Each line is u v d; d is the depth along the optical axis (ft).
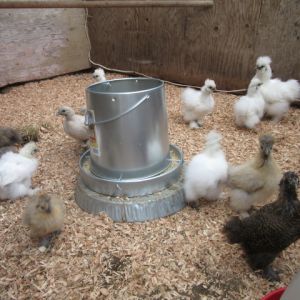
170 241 3.40
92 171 4.07
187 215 3.76
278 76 6.79
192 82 8.11
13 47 8.30
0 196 4.12
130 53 9.03
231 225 2.94
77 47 9.53
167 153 4.10
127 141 3.64
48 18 8.71
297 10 6.15
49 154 5.20
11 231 3.62
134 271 3.06
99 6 6.13
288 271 3.08
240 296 2.83
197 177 3.52
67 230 3.55
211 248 3.30
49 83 8.83
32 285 2.96
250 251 2.92
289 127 5.78
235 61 7.23
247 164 3.59
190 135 5.62
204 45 7.57
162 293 2.86
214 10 7.15
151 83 4.13
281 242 2.72
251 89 5.58
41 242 3.41
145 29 8.45
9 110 6.99
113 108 3.51
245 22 6.83
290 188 2.67
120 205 3.66
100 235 3.48
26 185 4.21
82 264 3.15
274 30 6.53
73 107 7.03
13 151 4.54
